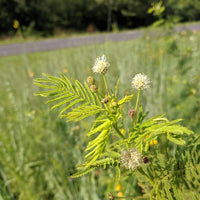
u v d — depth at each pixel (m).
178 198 0.13
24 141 0.38
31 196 0.31
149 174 0.15
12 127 0.41
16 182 0.33
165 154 0.15
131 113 0.13
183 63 0.50
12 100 0.44
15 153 0.35
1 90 0.52
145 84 0.13
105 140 0.11
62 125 0.34
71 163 0.27
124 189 0.27
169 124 0.11
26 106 0.43
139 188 0.20
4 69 0.76
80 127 0.31
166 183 0.13
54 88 0.12
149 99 0.35
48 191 0.31
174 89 0.39
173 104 0.35
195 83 0.41
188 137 0.14
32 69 0.62
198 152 0.13
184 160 0.14
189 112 0.33
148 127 0.12
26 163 0.34
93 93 0.13
